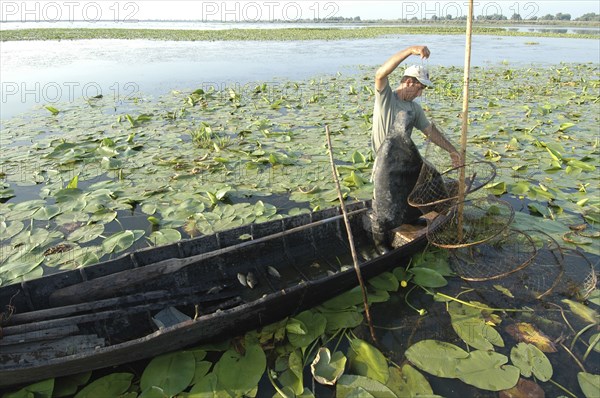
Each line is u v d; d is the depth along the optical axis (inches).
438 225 199.2
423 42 1528.1
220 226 233.0
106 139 350.0
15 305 154.3
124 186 282.5
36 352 140.4
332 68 858.1
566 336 157.8
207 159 330.0
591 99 530.0
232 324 152.2
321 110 488.4
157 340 138.9
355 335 160.2
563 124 386.6
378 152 195.5
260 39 1624.0
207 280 187.9
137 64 883.4
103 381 137.0
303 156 341.1
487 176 286.4
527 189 265.1
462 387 136.9
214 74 768.9
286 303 161.6
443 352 149.0
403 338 158.9
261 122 419.5
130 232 221.3
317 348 155.0
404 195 198.5
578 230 221.9
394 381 138.1
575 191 275.6
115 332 158.2
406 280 189.0
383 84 185.6
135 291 171.8
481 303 176.1
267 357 149.5
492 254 207.5
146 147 358.3
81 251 209.0
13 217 238.4
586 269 195.0
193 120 439.2
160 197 268.4
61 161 319.3
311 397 133.0
